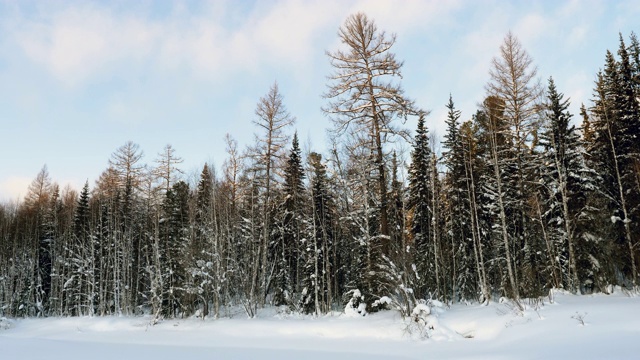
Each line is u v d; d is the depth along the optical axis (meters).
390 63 21.95
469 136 29.95
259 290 31.53
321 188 29.78
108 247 40.78
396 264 20.44
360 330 19.50
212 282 30.44
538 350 11.97
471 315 18.47
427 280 26.05
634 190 23.09
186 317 30.58
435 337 16.77
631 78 26.98
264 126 29.75
